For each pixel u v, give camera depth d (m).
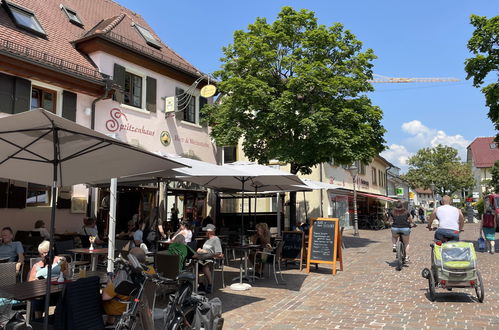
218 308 5.68
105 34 14.27
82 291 4.27
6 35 12.09
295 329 6.18
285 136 17.50
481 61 15.12
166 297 8.12
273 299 8.27
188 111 18.56
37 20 13.85
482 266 11.96
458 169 56.44
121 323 4.30
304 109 16.20
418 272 11.00
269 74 16.78
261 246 10.37
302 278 10.68
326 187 15.41
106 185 11.16
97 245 11.38
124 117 15.15
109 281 5.00
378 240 22.02
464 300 7.77
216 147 20.02
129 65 15.57
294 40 17.50
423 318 6.55
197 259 8.16
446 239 8.38
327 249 11.53
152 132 16.34
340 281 10.15
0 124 4.16
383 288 9.07
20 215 11.70
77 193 13.42
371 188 40.25
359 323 6.38
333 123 16.47
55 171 4.67
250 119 17.27
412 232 28.44
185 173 8.28
